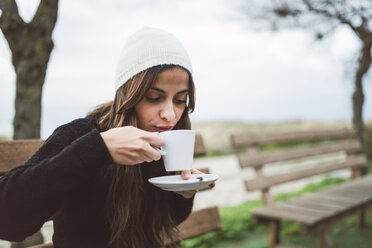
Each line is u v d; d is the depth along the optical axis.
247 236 3.47
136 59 0.98
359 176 4.67
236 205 4.67
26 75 2.07
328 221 2.47
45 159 0.81
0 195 0.76
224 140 17.67
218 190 6.41
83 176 0.77
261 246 3.12
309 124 18.83
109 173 1.04
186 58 1.04
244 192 6.19
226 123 21.08
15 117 2.10
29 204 0.75
